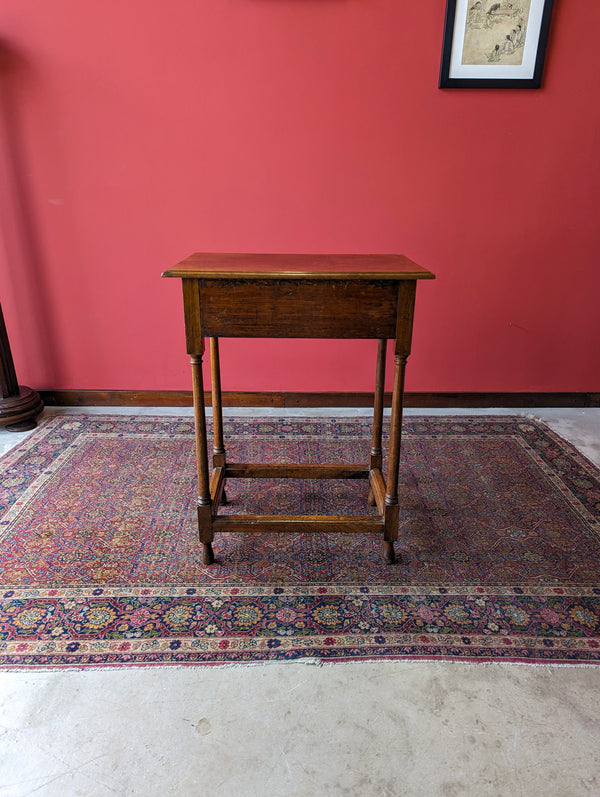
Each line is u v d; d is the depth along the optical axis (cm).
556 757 115
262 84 246
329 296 147
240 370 290
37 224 266
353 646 142
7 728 120
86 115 250
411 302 147
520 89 247
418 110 251
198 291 147
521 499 210
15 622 149
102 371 292
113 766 112
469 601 158
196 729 120
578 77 247
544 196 264
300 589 162
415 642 143
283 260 168
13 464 232
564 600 159
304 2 235
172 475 225
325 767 112
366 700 127
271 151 256
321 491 216
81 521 194
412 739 118
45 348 288
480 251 272
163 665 136
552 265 275
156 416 283
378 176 260
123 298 278
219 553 179
